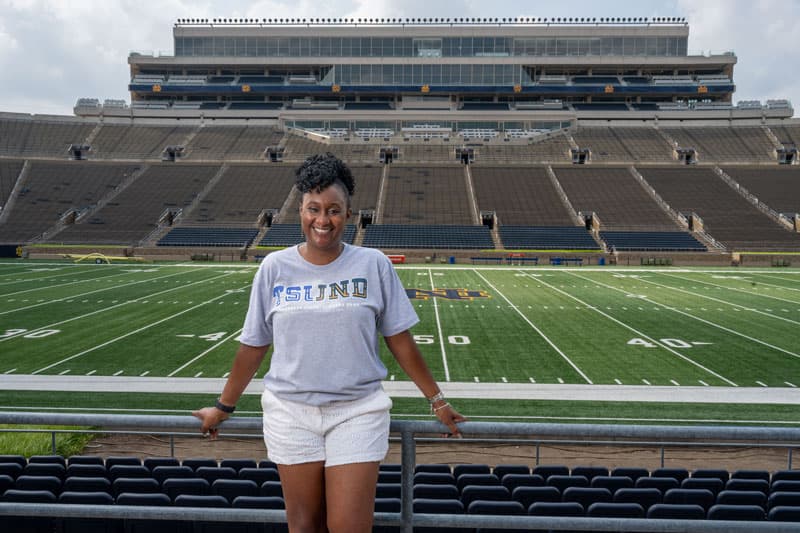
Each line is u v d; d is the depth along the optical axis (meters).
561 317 22.06
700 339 18.34
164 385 13.48
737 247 46.56
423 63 73.75
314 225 2.16
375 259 2.27
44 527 4.80
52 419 2.39
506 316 22.23
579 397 12.77
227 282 31.91
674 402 12.46
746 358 16.05
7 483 5.66
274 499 5.11
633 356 16.27
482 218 53.16
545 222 52.28
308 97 76.62
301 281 2.20
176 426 2.36
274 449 2.17
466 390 13.24
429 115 70.19
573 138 68.12
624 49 74.56
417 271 38.69
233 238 49.34
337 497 2.06
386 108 74.75
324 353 2.13
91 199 55.06
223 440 10.38
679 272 38.94
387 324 2.26
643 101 75.62
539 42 74.50
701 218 51.53
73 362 15.33
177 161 62.94
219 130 70.00
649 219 52.00
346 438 2.10
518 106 73.88
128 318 21.34
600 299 26.58
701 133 68.19
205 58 75.31
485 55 74.50
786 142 64.75
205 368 14.89
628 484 6.28
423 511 4.79
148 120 71.38
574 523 2.36
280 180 59.75
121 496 4.80
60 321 20.70
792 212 52.03
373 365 2.19
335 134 70.06
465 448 10.12
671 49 74.50
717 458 9.82
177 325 20.11
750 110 69.81
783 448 10.17
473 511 4.78
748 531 2.29
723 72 75.44
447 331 19.53
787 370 14.89
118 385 13.46
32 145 63.22
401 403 12.24
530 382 13.89
